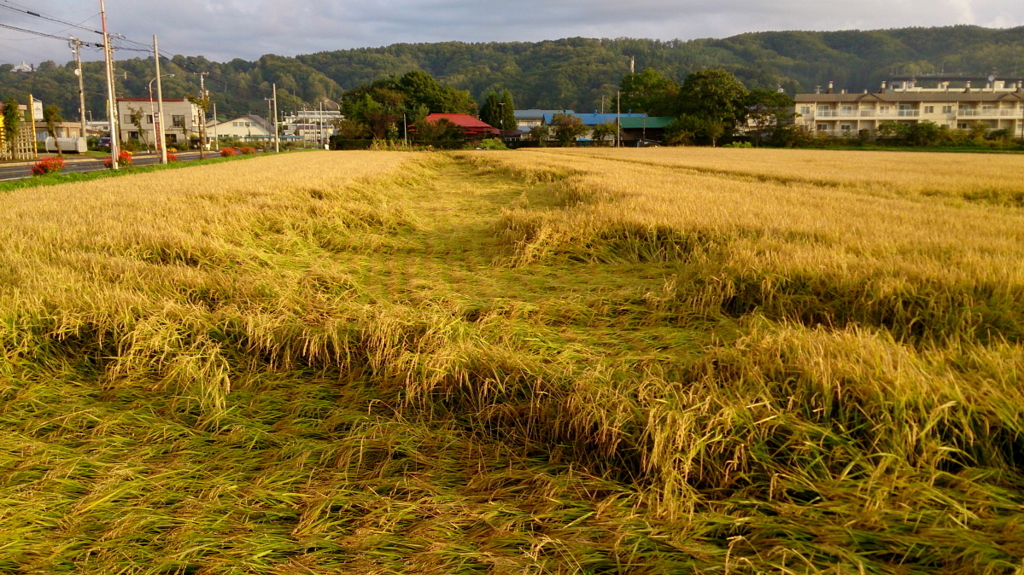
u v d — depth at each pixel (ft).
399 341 12.72
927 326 12.88
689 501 7.70
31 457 9.47
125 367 12.39
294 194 35.14
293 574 6.92
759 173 58.90
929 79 523.70
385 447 9.59
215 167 77.10
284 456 9.59
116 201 32.12
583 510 7.89
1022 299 12.85
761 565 6.57
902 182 45.80
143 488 8.77
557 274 20.02
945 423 8.20
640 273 19.58
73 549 7.54
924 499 7.30
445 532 7.61
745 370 9.80
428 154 137.49
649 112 301.22
